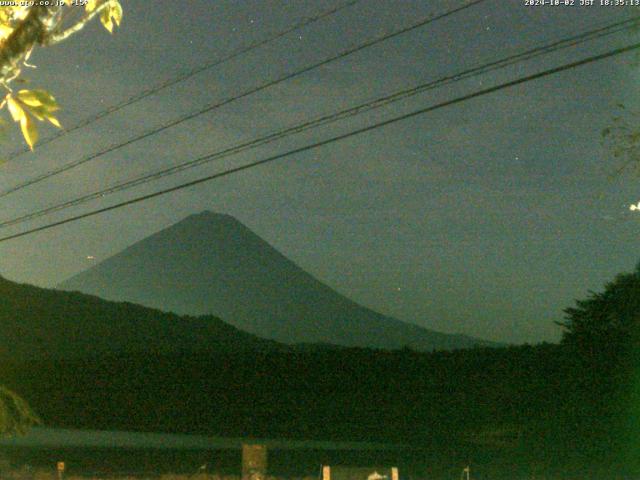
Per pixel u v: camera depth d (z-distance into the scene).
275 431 45.47
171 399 54.03
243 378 54.31
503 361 43.25
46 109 5.01
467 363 45.97
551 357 39.25
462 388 44.78
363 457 33.56
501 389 41.91
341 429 44.72
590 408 34.06
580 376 34.91
